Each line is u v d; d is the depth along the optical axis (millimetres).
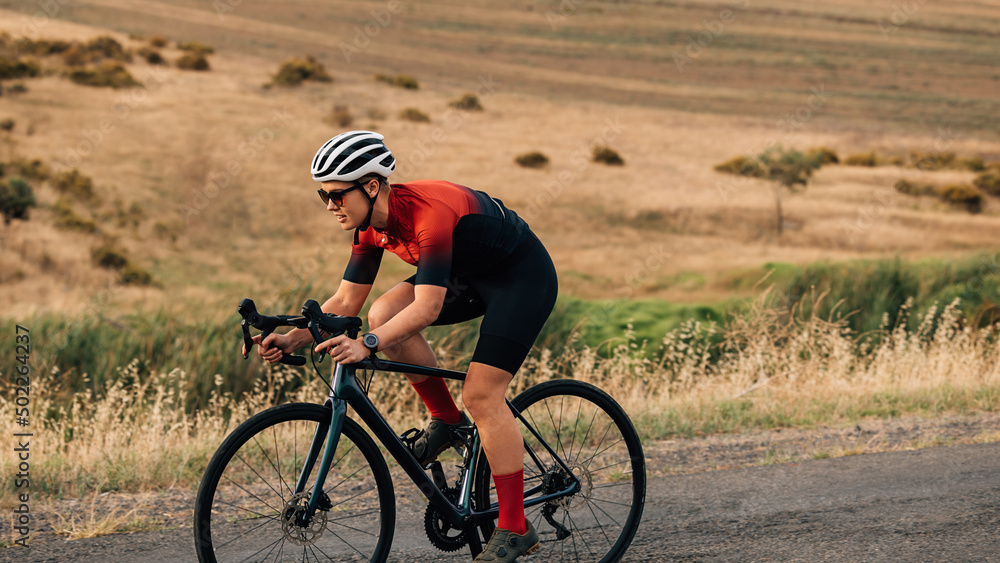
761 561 2932
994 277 11547
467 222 2527
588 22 60375
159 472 4055
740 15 62188
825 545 3064
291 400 6617
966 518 3303
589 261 26375
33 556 2980
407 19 58219
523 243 2715
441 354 6504
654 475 4047
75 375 7418
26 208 26047
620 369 6648
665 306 13344
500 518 2676
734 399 5902
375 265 2803
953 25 59156
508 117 42938
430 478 2768
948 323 7754
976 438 4641
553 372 6805
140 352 7652
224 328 7738
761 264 25984
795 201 34000
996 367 6676
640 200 33375
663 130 41875
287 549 3018
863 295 11664
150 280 22531
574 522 3293
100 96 37812
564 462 3023
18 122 33250
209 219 27812
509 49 54375
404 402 5688
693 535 3201
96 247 24562
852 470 4043
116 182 29266
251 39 49250
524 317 2613
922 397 5742
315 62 46000
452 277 2801
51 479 3908
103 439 4824
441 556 3016
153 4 53719
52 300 20000
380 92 44219
